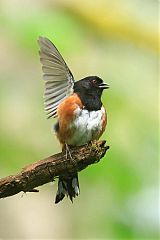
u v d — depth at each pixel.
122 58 14.80
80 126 11.01
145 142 13.67
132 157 13.42
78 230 14.88
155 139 13.70
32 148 13.61
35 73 14.52
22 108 14.06
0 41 14.20
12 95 14.12
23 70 14.50
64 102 11.05
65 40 13.22
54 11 13.52
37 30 13.08
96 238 13.74
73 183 10.95
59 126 11.12
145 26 15.17
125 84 14.21
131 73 14.65
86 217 14.59
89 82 11.30
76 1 14.04
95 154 10.07
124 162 13.31
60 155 9.88
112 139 13.41
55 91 11.26
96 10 14.45
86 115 11.04
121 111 13.61
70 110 10.98
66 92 11.33
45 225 15.22
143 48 15.07
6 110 13.91
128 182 13.30
